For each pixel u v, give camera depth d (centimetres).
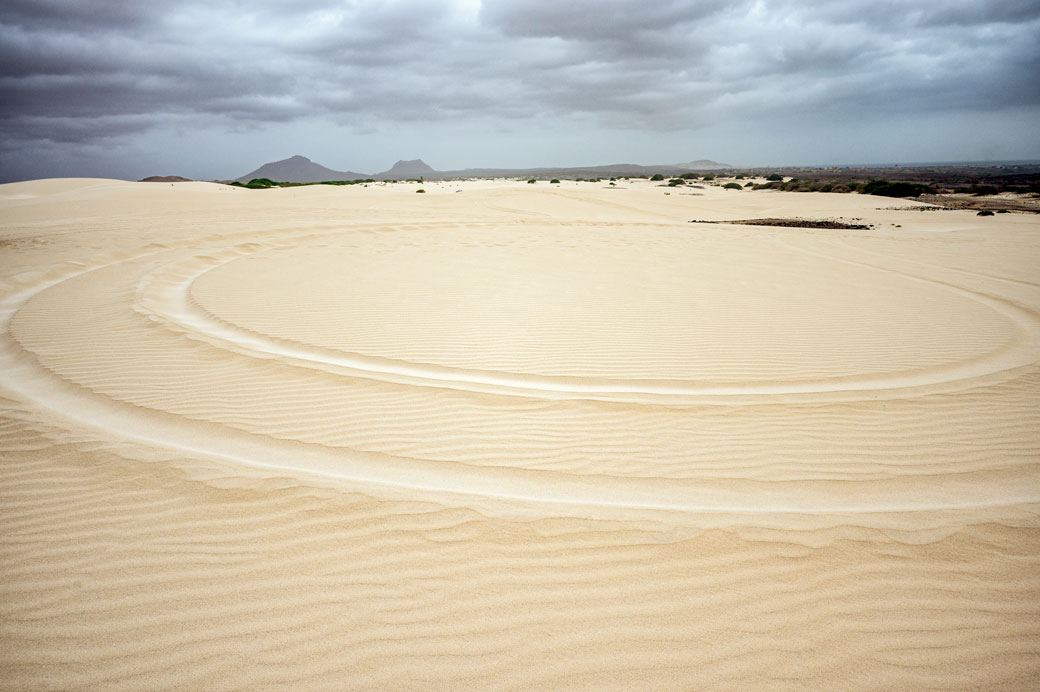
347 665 238
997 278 1164
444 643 250
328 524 334
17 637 251
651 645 250
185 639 251
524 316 816
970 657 245
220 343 672
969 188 4716
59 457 411
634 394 543
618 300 920
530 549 313
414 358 640
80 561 302
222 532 327
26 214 2350
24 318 779
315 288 982
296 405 511
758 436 459
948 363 638
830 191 4734
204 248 1425
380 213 2534
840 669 239
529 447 438
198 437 448
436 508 350
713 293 984
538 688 228
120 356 631
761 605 274
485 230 1895
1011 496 371
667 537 324
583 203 3441
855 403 524
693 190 5428
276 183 6225
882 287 1061
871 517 346
